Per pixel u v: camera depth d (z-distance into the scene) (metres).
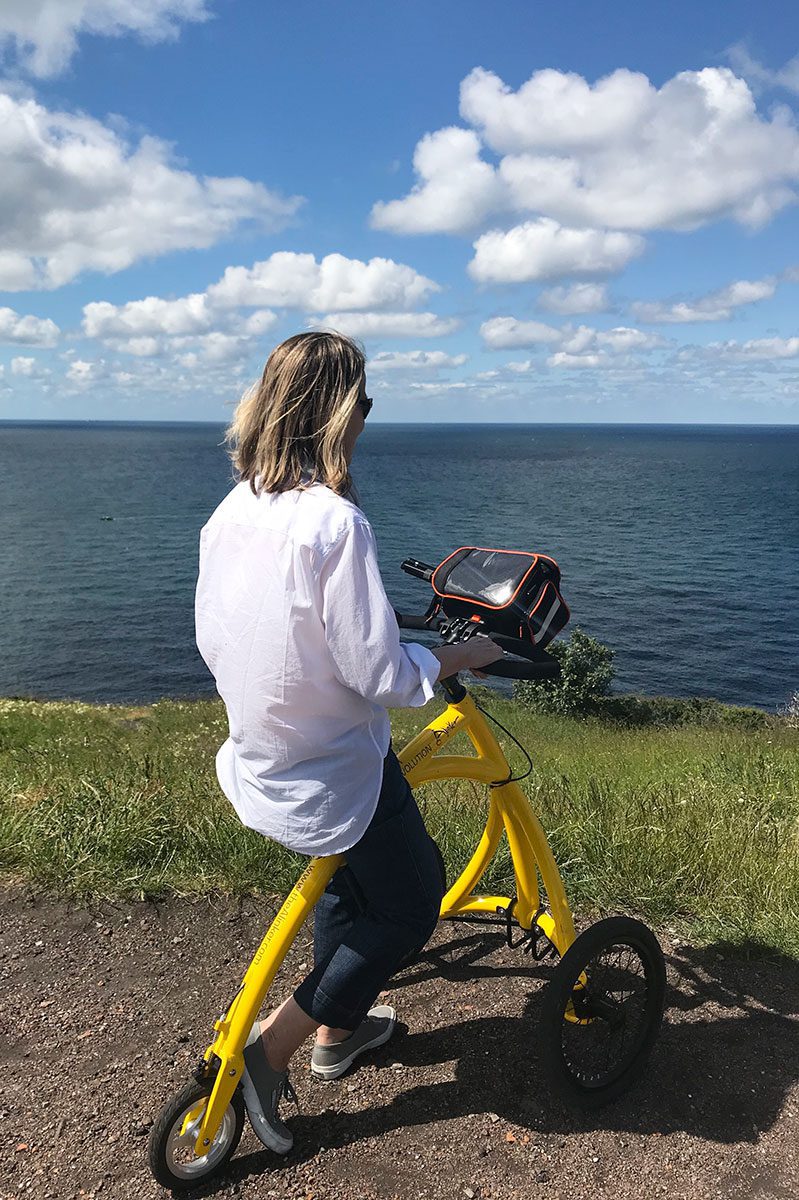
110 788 3.93
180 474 145.00
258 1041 1.99
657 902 3.25
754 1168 2.04
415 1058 2.41
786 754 7.68
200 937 2.97
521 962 2.88
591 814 3.93
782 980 2.85
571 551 67.62
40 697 29.94
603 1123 2.17
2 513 87.88
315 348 1.80
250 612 1.77
